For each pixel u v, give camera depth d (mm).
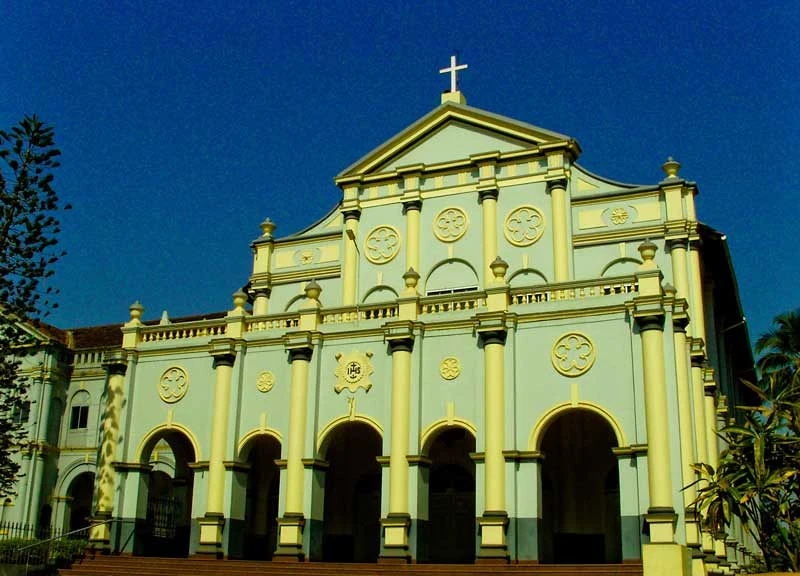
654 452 24031
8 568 26547
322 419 28562
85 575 27094
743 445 21234
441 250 33406
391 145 35125
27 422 37125
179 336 31672
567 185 32531
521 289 27250
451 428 27047
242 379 30094
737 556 32938
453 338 27578
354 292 34312
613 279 26094
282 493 28266
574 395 25625
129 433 31000
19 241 27062
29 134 26938
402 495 26562
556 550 28797
